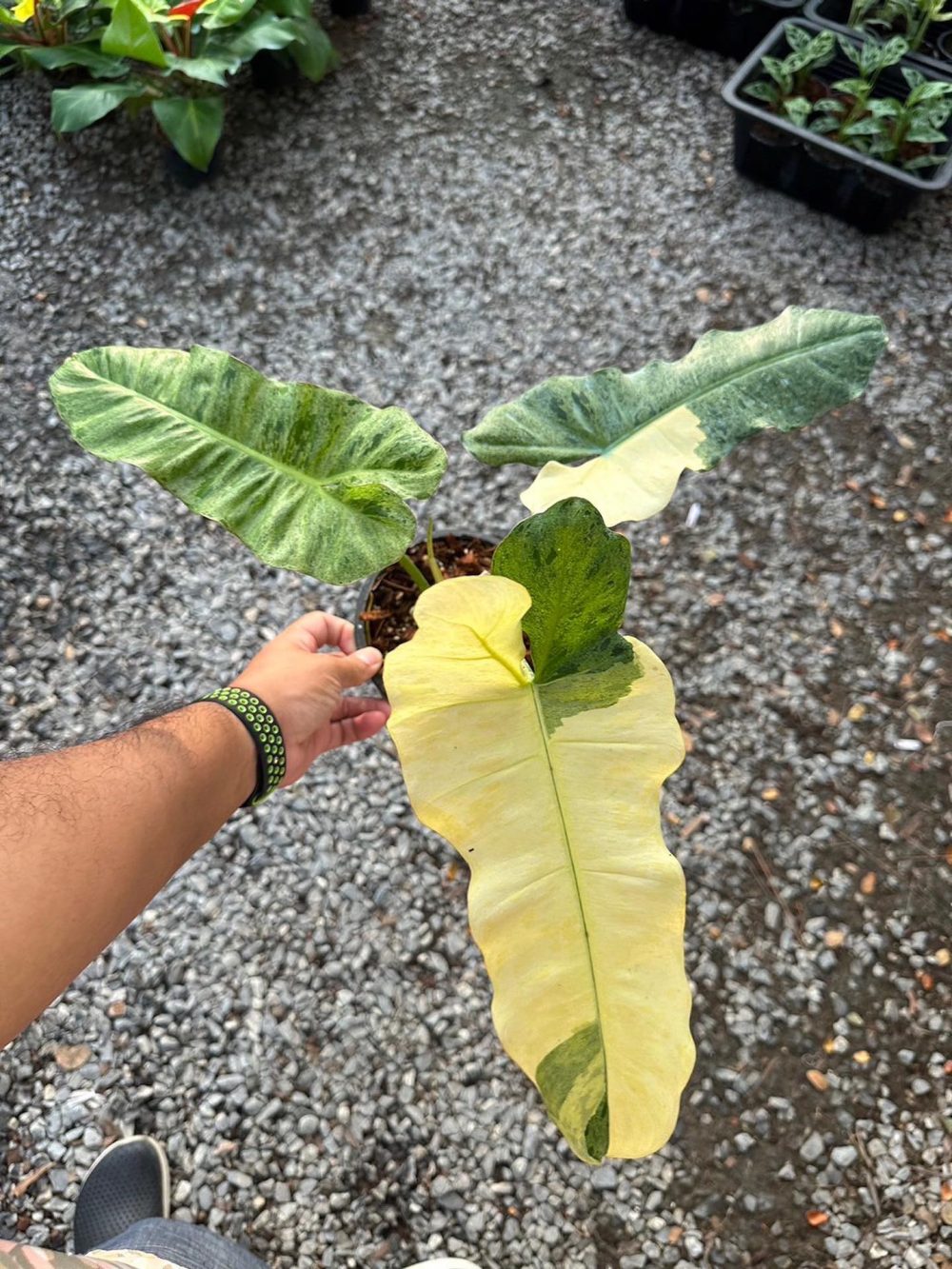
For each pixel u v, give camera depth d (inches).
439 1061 35.3
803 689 40.8
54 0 52.2
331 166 53.8
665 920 22.5
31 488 45.6
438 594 22.1
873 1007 35.8
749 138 50.3
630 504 28.6
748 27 55.0
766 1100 34.6
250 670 27.1
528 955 22.3
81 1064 35.4
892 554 43.3
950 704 40.5
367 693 40.9
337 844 38.5
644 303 49.4
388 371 47.9
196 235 51.9
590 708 24.4
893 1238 32.7
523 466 45.4
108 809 19.3
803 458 45.4
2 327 49.6
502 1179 33.7
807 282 49.7
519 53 57.7
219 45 51.4
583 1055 21.4
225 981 36.5
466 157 54.1
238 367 28.3
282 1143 34.3
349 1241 33.0
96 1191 32.8
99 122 55.3
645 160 53.7
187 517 44.9
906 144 49.6
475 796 23.5
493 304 49.7
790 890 37.5
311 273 50.8
